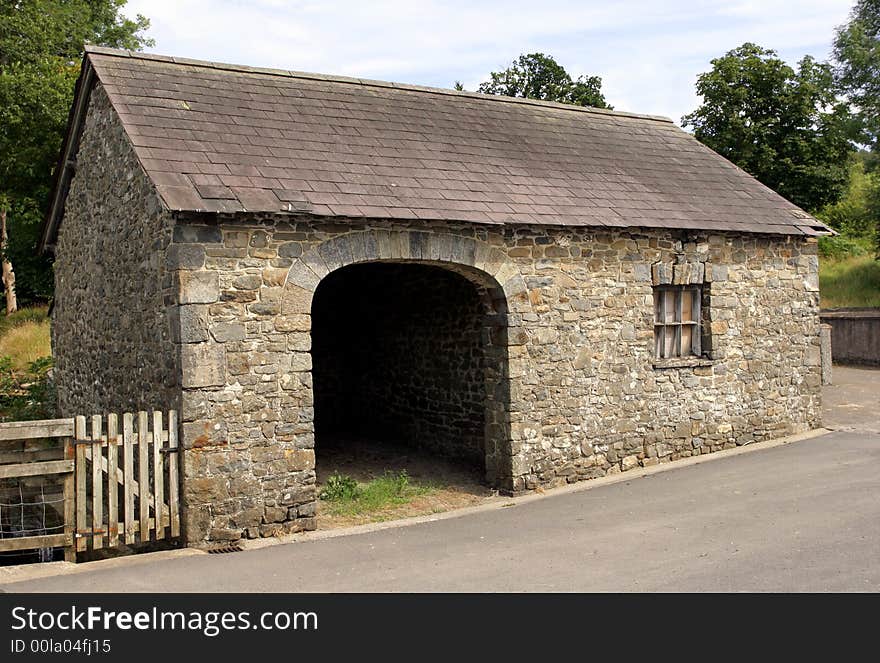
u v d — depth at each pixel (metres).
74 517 7.10
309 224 8.44
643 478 10.14
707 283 11.58
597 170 11.67
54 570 6.81
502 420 9.84
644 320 10.85
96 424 7.14
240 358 8.01
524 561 6.69
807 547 6.69
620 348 10.63
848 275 27.38
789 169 23.52
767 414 12.18
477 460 11.13
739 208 12.05
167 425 7.95
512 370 9.72
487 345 10.06
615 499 9.05
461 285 11.25
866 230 34.25
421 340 12.34
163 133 8.67
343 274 14.19
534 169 10.95
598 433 10.42
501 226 9.58
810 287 12.69
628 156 12.62
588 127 13.27
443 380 11.84
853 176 38.38
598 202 10.59
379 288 13.34
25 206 20.72
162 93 9.57
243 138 9.16
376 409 13.68
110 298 10.39
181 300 7.73
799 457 10.73
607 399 10.51
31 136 20.09
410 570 6.56
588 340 10.34
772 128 23.78
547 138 12.22
